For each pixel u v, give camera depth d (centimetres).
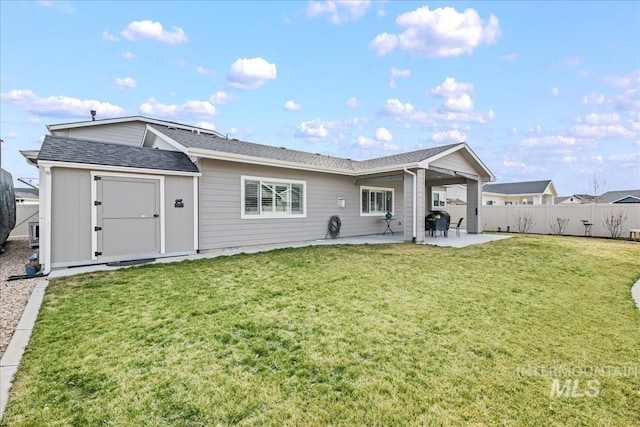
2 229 930
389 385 243
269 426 200
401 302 435
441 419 206
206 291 480
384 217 1421
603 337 334
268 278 561
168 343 310
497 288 511
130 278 558
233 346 305
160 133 929
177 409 216
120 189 715
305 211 1106
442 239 1186
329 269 635
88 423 203
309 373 259
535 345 313
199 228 841
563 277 595
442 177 1439
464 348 304
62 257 644
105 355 288
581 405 222
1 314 396
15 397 228
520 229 1591
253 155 950
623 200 2783
